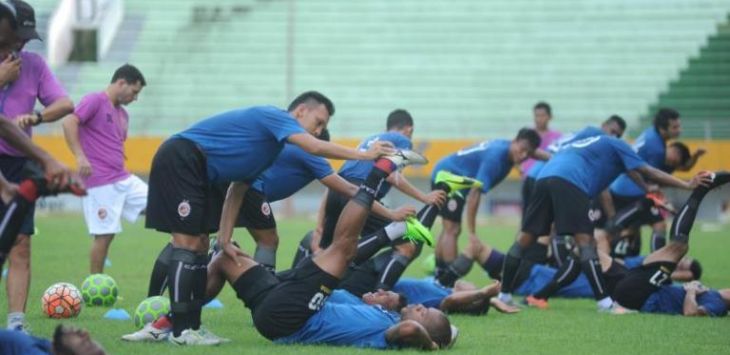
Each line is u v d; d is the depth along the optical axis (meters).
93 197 39.59
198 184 25.45
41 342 20.50
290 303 25.34
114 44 121.56
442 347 26.03
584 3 123.25
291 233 76.19
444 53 119.88
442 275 42.31
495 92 114.94
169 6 126.31
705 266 55.66
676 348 27.31
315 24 124.06
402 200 99.56
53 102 27.12
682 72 114.06
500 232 82.19
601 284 36.38
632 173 38.09
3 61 25.77
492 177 42.50
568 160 37.84
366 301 29.03
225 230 26.56
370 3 126.69
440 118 112.81
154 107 115.56
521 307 37.62
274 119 25.58
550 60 117.69
